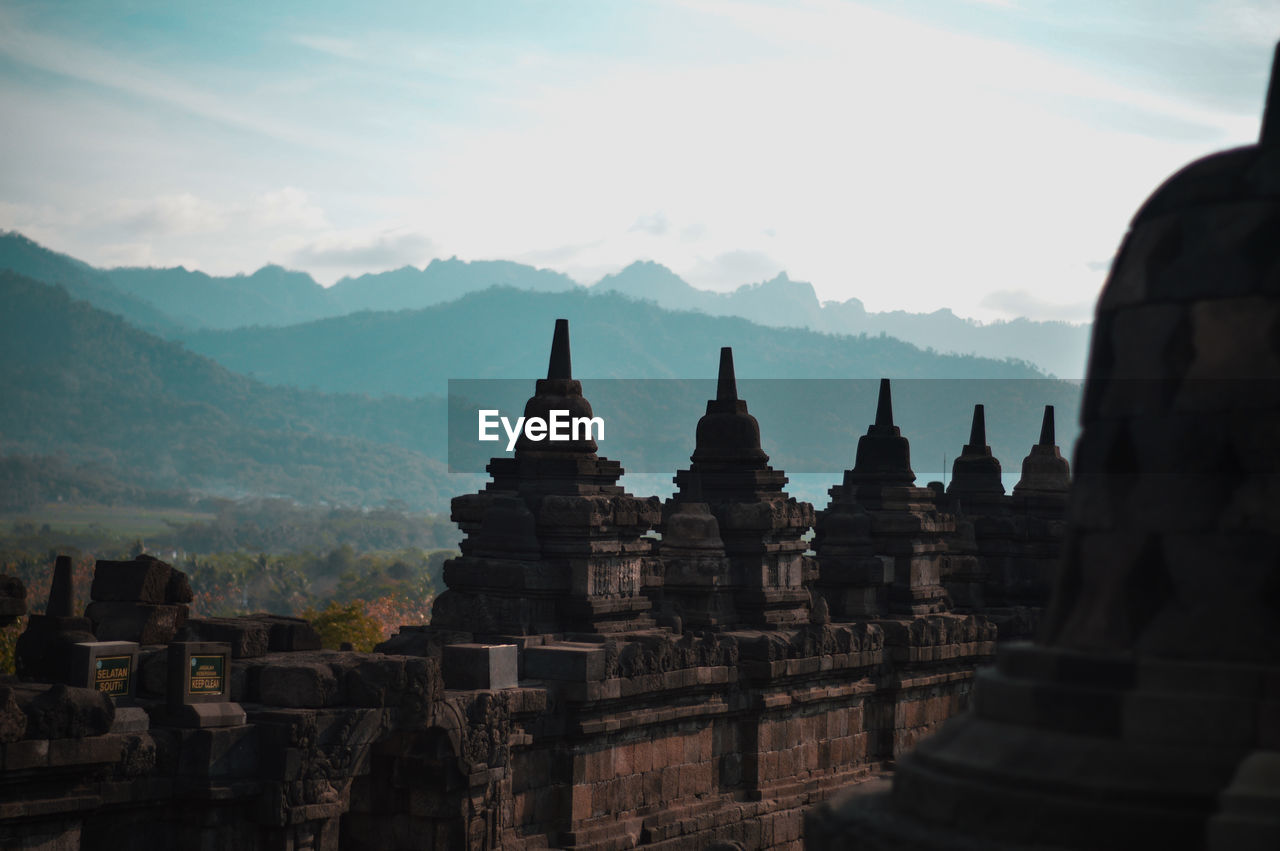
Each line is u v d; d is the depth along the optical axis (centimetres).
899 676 3791
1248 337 809
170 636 2581
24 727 1750
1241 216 827
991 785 805
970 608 4481
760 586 3384
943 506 4650
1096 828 757
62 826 1836
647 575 3158
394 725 2352
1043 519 4606
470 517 3039
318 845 2233
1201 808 744
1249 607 792
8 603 2478
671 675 2958
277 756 2170
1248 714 763
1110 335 877
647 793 2975
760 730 3281
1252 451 803
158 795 2086
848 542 3872
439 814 2466
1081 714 808
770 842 3216
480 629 2883
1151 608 826
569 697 2736
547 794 2750
